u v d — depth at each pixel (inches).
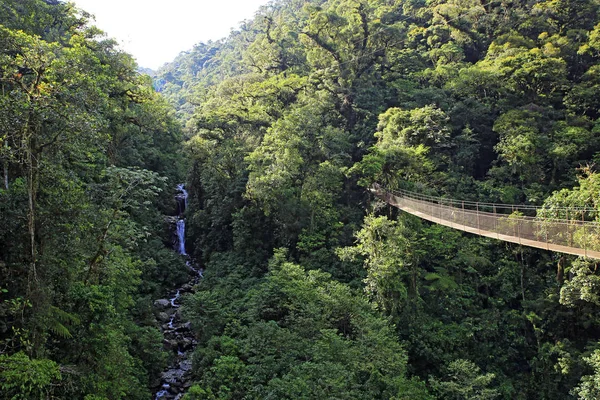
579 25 1590.8
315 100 1316.4
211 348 698.2
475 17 1791.3
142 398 567.2
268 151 1096.8
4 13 822.5
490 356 789.2
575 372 732.7
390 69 1584.6
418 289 854.5
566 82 1286.9
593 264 726.5
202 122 1306.6
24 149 379.2
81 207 454.0
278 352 634.8
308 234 980.6
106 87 766.5
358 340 645.3
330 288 741.9
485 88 1341.0
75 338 444.5
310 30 1517.0
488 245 968.9
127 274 637.3
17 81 391.5
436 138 1056.2
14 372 305.7
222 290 922.7
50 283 421.4
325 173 1002.1
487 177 1153.4
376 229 804.0
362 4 1565.0
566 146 1039.6
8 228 388.8
